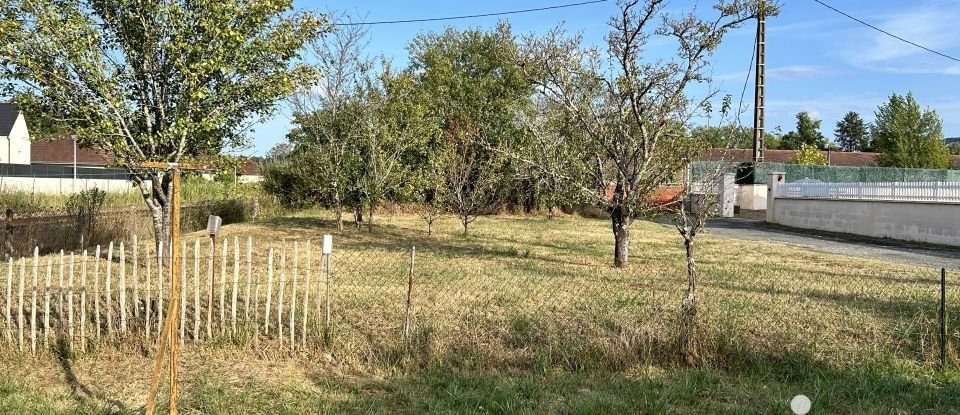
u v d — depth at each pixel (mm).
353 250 14102
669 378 5641
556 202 12742
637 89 11211
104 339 6070
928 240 19219
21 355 5812
